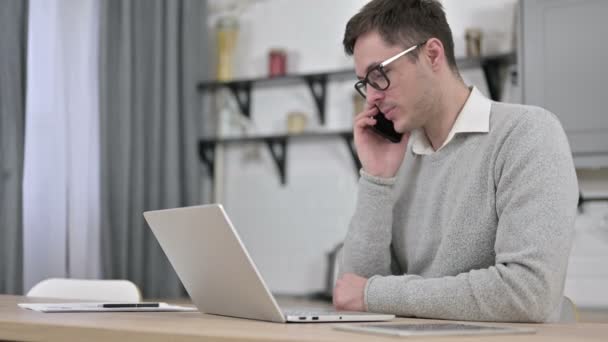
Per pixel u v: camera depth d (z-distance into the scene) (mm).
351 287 1286
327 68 3477
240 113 3678
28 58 2791
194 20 3609
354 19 1493
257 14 3666
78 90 3027
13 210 2637
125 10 3223
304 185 3496
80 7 3061
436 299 1177
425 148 1565
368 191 1519
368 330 853
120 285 1916
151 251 3297
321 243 3430
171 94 3447
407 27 1449
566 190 1252
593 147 2693
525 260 1175
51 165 2869
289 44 3576
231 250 1044
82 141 3020
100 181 3066
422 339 800
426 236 1510
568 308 1461
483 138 1431
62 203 2893
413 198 1567
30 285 2793
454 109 1503
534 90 2785
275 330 888
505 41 3117
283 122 3570
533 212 1229
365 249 1502
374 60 1452
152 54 3395
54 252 2865
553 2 2781
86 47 3072
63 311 1241
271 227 3555
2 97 2639
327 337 794
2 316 1123
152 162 3350
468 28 3178
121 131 3182
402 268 1626
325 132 3324
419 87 1455
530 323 1148
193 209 1085
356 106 3266
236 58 3697
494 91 3074
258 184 3609
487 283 1162
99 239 3066
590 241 2951
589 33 2723
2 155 2629
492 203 1389
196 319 1089
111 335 919
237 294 1095
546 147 1298
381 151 1561
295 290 3461
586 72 2719
